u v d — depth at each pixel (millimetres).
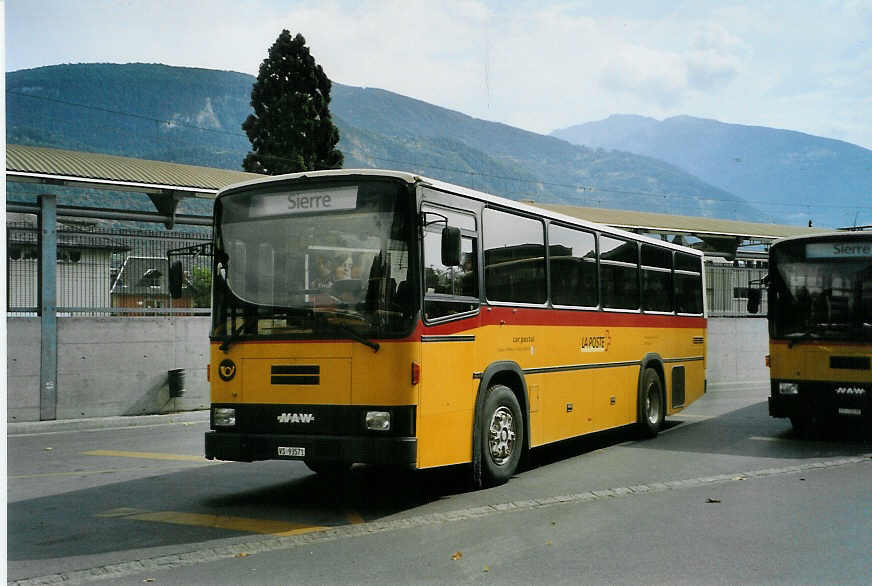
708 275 29891
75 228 18484
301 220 8875
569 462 12016
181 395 19844
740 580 6066
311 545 7105
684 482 10219
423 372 8469
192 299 20234
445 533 7535
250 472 11281
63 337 18000
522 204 11078
